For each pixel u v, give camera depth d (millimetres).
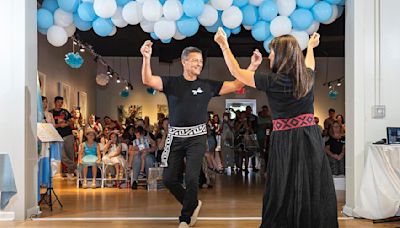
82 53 14172
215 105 15570
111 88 16141
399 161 4824
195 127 4441
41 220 5012
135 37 12984
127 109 16062
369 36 5184
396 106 5164
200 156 4453
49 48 10852
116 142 8906
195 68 4438
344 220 4977
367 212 4918
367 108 5172
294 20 5500
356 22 5176
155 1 5305
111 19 5488
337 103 15656
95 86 16062
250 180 10023
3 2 5016
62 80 12070
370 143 5137
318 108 15688
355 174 5137
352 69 5223
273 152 3100
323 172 3020
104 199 6805
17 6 5016
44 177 5793
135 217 5211
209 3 5488
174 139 4465
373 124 5152
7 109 4988
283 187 3014
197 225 4715
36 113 5355
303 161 3006
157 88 4453
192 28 5402
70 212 5551
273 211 3062
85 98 14641
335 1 5508
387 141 4992
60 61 11883
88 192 7781
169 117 4535
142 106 16062
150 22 5535
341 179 8297
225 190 7977
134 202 6465
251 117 12070
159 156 8594
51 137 5625
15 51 5004
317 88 15695
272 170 3086
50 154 5863
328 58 15680
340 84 14719
